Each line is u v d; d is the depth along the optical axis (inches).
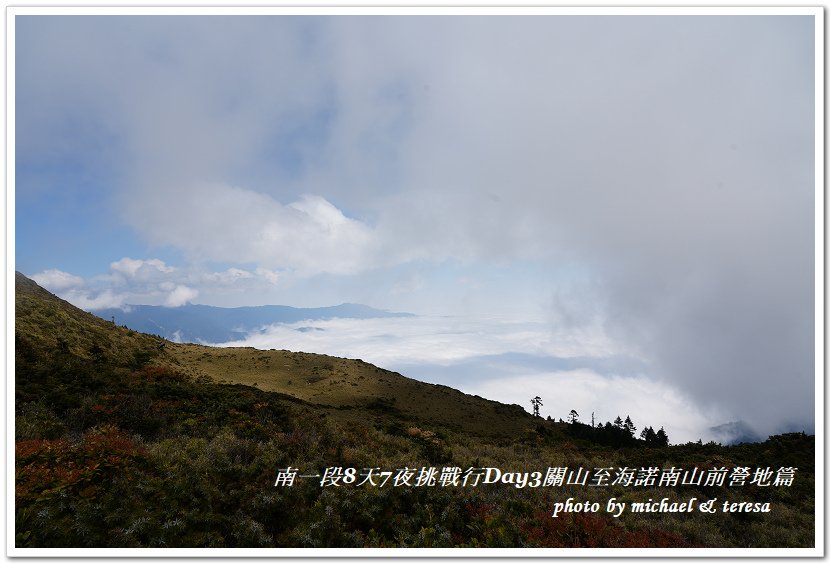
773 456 962.1
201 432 619.2
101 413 612.4
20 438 482.0
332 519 383.2
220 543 331.3
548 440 1464.1
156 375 1045.2
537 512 464.4
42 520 293.9
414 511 435.5
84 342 1250.6
